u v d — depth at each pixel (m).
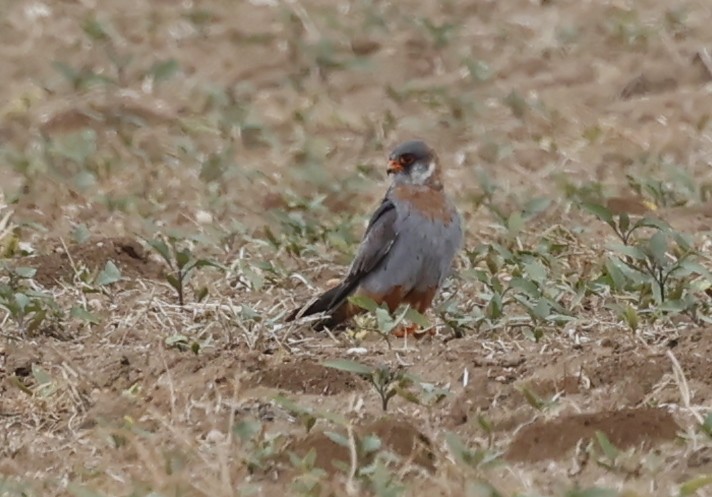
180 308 12.92
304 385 11.55
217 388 11.29
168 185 17.03
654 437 10.26
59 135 18.81
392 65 22.23
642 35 22.45
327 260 14.46
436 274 13.18
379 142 18.88
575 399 11.07
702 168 17.48
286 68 22.38
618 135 18.48
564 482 9.70
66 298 13.28
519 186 17.02
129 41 23.56
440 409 11.01
